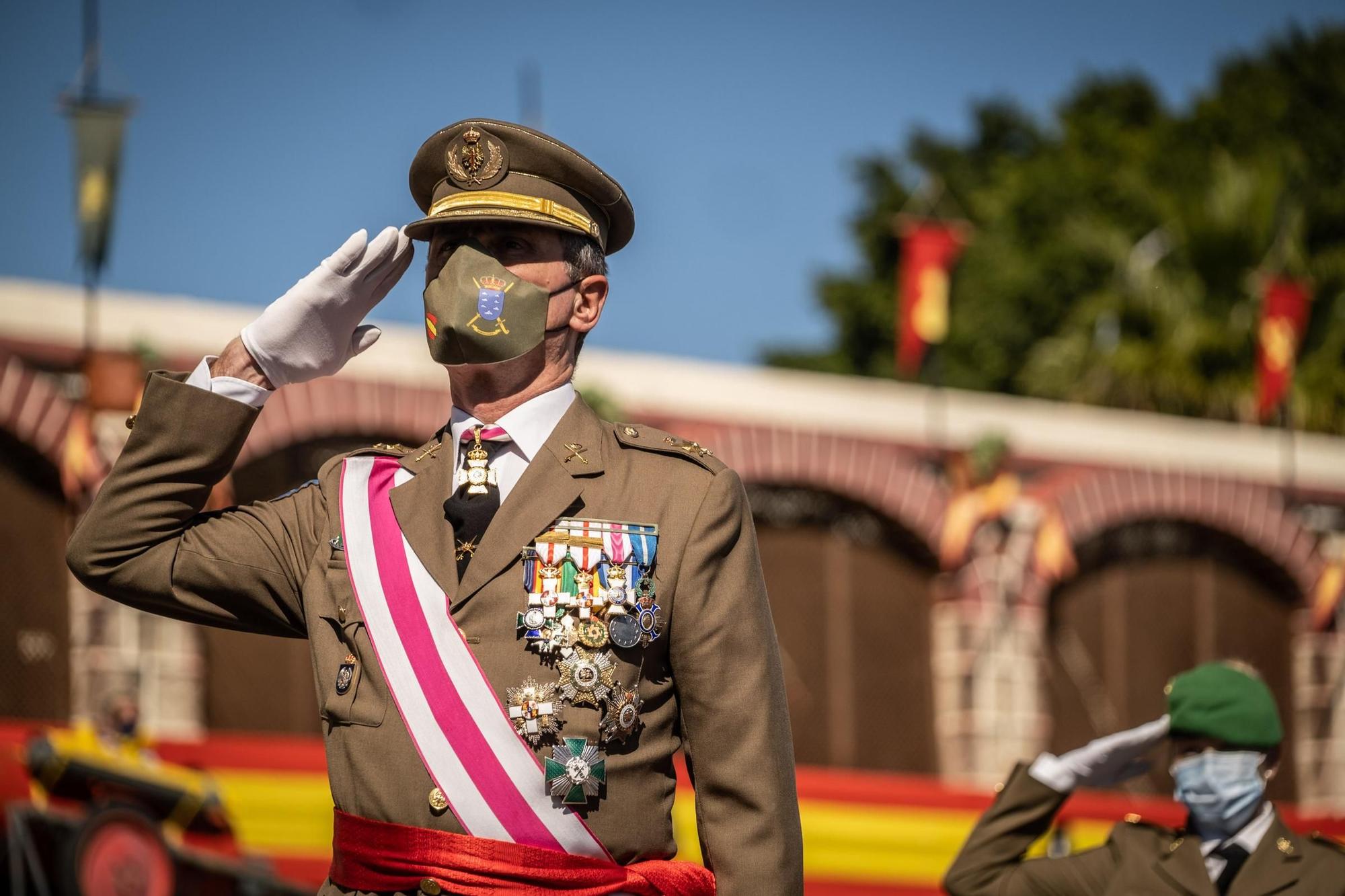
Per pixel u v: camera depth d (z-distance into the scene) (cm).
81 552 266
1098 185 2961
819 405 1380
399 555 258
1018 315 2878
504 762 243
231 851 909
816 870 1128
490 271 264
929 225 1488
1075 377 2480
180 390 268
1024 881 461
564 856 242
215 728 1145
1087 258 2825
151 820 855
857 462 1385
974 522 1411
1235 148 2995
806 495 1391
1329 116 3052
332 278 271
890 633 1405
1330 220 2642
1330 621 1577
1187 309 2427
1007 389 2881
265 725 1166
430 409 1205
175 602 268
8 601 1084
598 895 243
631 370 1312
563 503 258
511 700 246
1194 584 1547
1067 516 1459
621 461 268
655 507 262
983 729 1402
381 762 246
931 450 1421
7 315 1091
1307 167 2927
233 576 269
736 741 256
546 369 271
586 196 276
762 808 255
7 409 1084
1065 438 1480
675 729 262
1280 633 1578
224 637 1161
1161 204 2734
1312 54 3162
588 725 246
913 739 1399
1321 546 1582
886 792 1166
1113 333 2484
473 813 241
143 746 902
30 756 827
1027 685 1427
